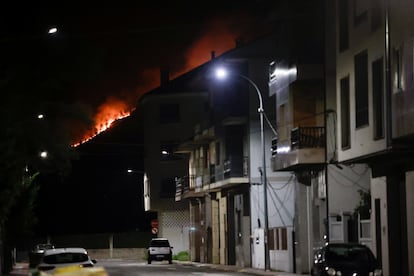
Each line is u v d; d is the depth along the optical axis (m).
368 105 33.12
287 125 43.50
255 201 53.88
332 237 39.84
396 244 33.50
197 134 66.38
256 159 54.03
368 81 33.09
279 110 45.41
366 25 33.50
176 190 80.25
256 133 54.28
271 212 52.28
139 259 88.88
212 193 66.88
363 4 33.88
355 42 34.72
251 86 54.88
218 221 66.19
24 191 49.19
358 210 38.16
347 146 35.78
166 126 85.94
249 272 47.22
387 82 30.59
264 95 54.62
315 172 42.66
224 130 56.94
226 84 55.88
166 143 85.88
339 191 39.84
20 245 95.06
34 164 31.94
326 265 28.33
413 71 27.97
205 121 64.12
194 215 76.44
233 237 60.84
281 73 45.03
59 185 101.88
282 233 48.12
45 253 29.55
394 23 30.06
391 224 33.59
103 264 67.62
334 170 39.97
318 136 40.53
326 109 40.28
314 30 41.91
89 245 95.44
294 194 46.19
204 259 70.25
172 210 85.88
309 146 40.44
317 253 30.17
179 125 85.50
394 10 30.05
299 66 41.38
